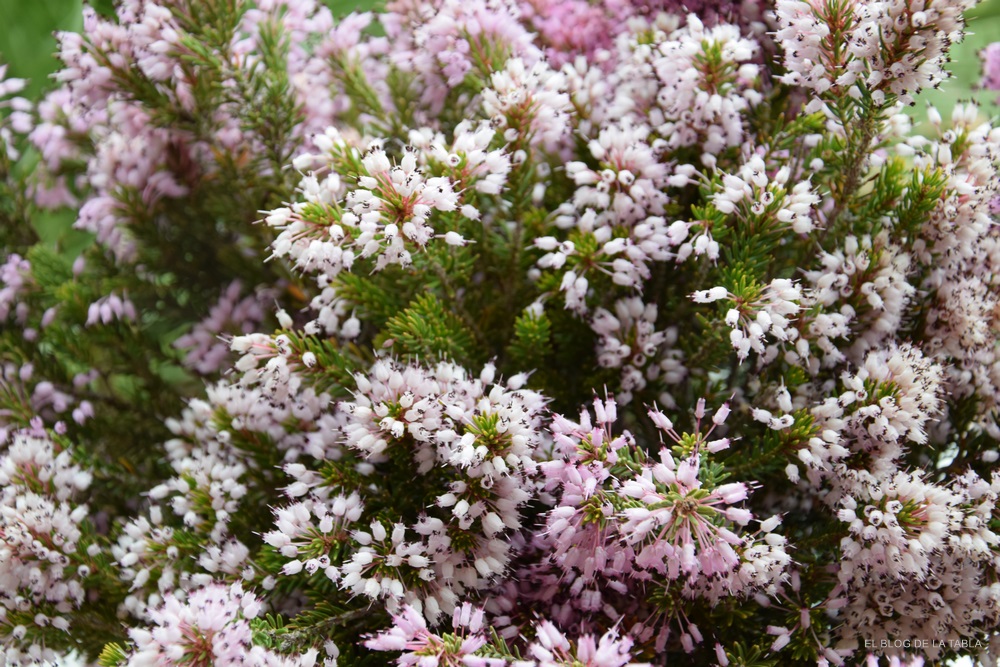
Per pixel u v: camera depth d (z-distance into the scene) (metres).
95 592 0.35
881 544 0.31
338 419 0.33
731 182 0.32
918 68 0.30
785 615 0.33
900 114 0.35
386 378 0.31
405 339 0.33
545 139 0.34
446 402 0.31
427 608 0.31
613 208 0.34
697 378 0.35
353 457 0.33
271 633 0.31
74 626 0.34
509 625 0.32
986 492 0.32
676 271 0.35
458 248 0.34
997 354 0.34
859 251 0.33
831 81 0.31
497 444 0.30
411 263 0.33
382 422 0.31
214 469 0.34
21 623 0.34
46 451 0.35
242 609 0.31
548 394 0.35
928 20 0.30
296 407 0.34
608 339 0.34
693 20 0.34
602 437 0.30
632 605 0.33
